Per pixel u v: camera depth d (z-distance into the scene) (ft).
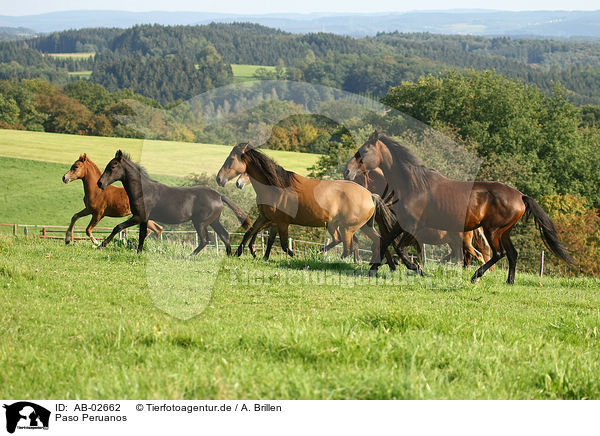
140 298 29.66
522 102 139.03
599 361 19.76
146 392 14.73
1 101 248.93
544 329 25.90
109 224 153.07
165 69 350.43
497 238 42.91
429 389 14.93
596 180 154.10
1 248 44.47
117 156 40.57
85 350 18.72
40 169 194.59
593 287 46.73
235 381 15.03
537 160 137.18
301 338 18.58
